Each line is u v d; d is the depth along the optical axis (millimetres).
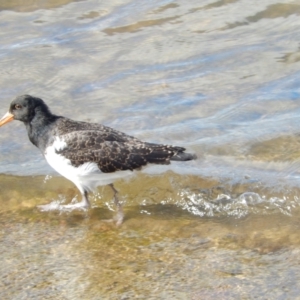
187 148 11336
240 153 11180
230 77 13406
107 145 9406
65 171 9641
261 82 13234
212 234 8852
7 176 10742
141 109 12516
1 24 15047
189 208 9734
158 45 14398
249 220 9250
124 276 7809
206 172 10625
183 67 13727
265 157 11031
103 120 12211
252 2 15484
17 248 8570
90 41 14516
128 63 13867
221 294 7363
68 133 9562
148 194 10164
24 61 13906
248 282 7598
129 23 15062
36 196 10203
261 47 14234
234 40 14477
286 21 14906
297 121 11992
